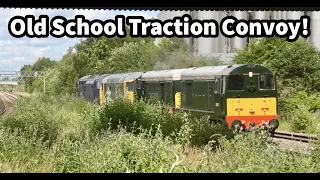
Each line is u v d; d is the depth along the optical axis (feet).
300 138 76.43
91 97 158.20
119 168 32.76
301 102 111.24
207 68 88.63
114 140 40.55
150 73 112.27
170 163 34.27
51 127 60.39
